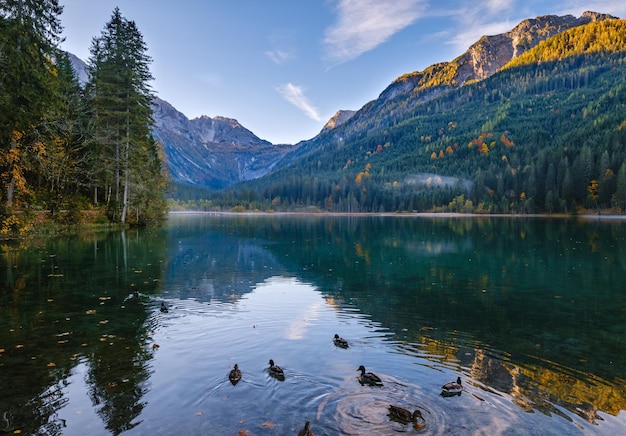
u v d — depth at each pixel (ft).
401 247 129.90
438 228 230.48
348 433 23.38
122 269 78.07
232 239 156.04
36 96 100.99
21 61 93.09
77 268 77.46
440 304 55.62
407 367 33.42
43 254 92.48
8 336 39.65
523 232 191.11
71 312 48.44
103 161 161.79
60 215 139.64
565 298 59.52
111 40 155.22
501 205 457.68
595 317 49.29
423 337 41.47
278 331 42.60
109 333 40.93
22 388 28.32
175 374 31.19
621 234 173.27
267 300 56.75
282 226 263.49
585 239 151.94
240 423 24.26
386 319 47.93
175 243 130.82
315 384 29.81
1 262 81.51
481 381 30.83
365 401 27.35
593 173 396.57
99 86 152.46
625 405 27.20
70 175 149.79
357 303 55.62
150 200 187.11
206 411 25.63
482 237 165.48
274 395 27.96
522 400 27.84
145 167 177.99
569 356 36.40
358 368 33.01
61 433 22.76
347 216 528.63
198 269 82.17
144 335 40.52
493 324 46.21
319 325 45.06
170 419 24.53
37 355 34.71
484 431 23.76
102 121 163.94
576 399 28.07
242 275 76.79
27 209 124.16
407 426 24.16
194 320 46.09
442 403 27.25
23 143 113.39
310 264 92.53
